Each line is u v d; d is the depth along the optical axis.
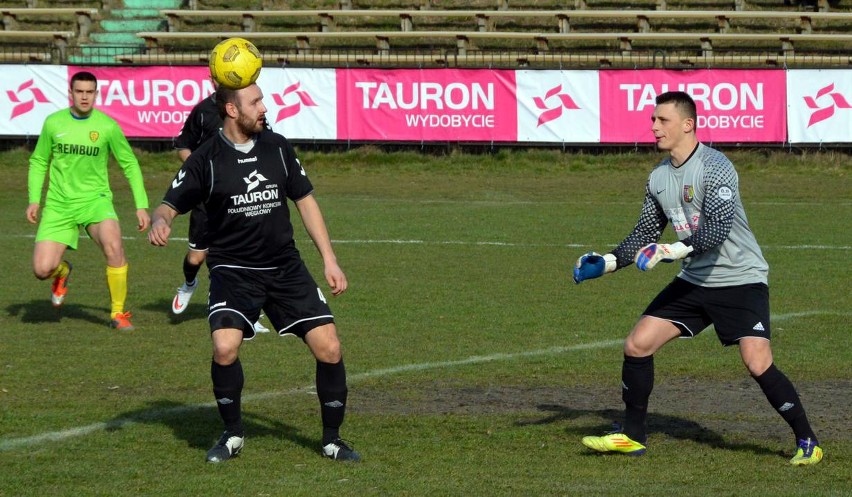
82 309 37.22
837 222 59.38
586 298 38.91
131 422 22.45
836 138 78.88
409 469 19.12
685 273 20.25
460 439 21.41
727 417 23.27
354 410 23.77
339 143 81.06
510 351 30.08
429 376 27.08
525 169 81.19
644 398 20.31
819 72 78.25
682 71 79.06
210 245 19.48
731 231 19.53
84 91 32.12
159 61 94.00
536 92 80.19
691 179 19.53
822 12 106.12
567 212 64.31
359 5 113.50
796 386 26.03
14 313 36.22
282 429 22.09
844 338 31.86
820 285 41.12
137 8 112.56
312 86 80.38
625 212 64.19
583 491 17.66
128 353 29.89
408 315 35.53
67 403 24.12
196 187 18.98
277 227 19.20
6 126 80.06
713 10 110.25
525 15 102.44
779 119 78.88
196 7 112.12
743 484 18.22
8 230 57.44
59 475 18.59
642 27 103.62
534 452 20.44
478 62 93.38
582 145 80.81
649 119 79.81
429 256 48.78
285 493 17.50
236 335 19.11
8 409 23.47
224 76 18.77
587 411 23.80
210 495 17.41
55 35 95.69
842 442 21.06
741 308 19.70
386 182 78.31
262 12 103.69
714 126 79.12
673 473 18.98
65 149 32.50
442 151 83.50
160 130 80.50
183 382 26.36
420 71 80.38
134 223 61.00
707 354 29.77
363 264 46.56
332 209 65.88
